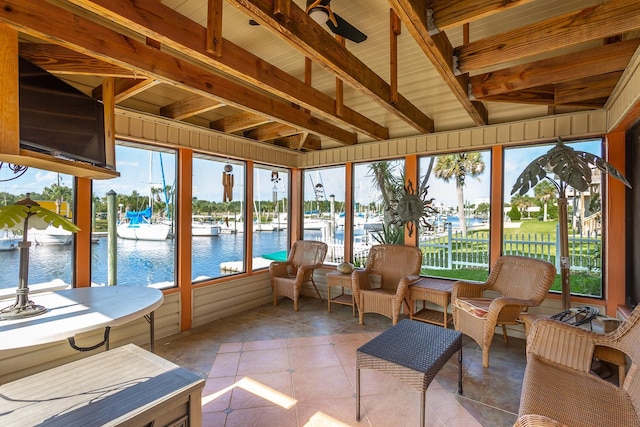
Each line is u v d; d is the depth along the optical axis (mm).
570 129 3322
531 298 2975
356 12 2639
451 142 4031
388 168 4703
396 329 2451
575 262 3428
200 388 1520
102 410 1294
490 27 2742
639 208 2844
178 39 1774
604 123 3158
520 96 3008
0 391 1434
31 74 1870
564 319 2607
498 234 3748
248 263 4699
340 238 5160
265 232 5156
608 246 3111
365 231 4938
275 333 3652
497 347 3287
